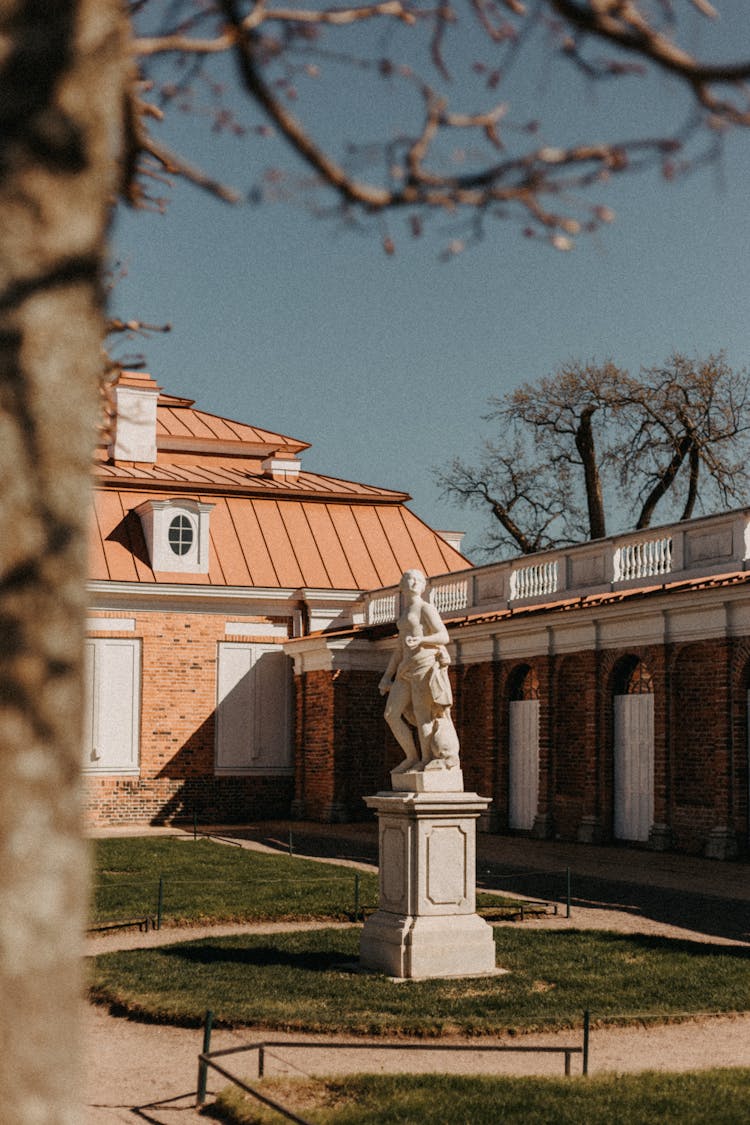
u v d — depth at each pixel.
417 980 12.96
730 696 23.42
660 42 3.74
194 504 37.72
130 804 36.00
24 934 2.81
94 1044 10.70
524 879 21.20
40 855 2.84
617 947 14.74
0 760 2.81
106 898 18.83
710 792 24.09
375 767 36.09
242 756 37.50
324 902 18.31
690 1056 10.27
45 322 2.91
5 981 2.79
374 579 40.06
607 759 26.83
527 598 30.25
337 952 14.58
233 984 12.73
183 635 37.16
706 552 25.00
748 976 13.07
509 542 54.53
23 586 2.86
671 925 16.52
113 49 3.03
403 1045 9.29
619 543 27.34
